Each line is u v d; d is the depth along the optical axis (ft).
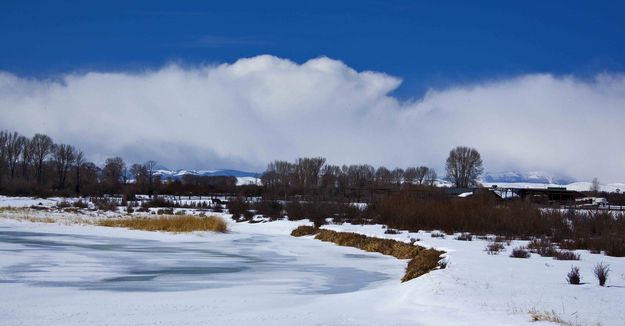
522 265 71.82
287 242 132.16
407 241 111.34
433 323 43.06
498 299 49.24
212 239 137.39
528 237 120.06
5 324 43.52
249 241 134.31
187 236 138.92
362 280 76.69
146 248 112.47
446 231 131.34
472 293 52.24
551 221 130.82
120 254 100.12
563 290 53.26
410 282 64.90
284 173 407.64
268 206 210.18
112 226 152.15
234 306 53.83
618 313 42.86
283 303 56.29
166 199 277.03
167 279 74.08
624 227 118.73
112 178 391.86
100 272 78.28
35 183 311.47
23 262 84.33
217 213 214.69
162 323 44.39
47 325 43.21
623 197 271.28
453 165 375.45
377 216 165.68
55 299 56.59
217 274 80.18
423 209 144.36
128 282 70.69
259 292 64.59
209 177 472.03
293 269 87.15
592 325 38.78
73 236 130.52
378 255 107.96
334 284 72.84
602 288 54.34
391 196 165.17
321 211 181.06
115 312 49.32
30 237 124.47
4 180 308.19
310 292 65.67
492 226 131.44
